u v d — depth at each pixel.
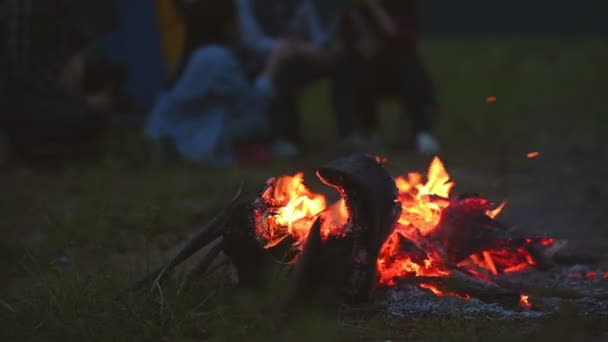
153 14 13.00
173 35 10.70
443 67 20.66
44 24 10.43
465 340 3.75
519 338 3.71
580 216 7.02
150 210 6.04
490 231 4.64
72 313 4.09
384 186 4.07
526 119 13.88
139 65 13.16
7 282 5.18
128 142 11.21
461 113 14.37
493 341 3.70
